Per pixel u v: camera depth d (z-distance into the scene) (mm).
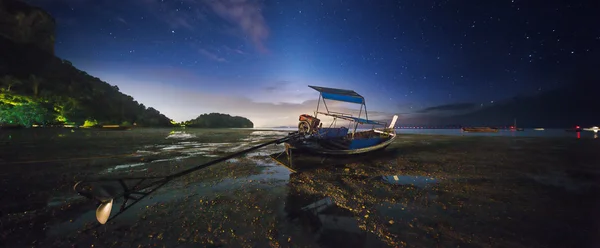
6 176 8305
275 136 34938
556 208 5469
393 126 15820
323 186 7312
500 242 3965
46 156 12695
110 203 4512
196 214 5086
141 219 4824
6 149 15227
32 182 7551
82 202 5766
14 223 4609
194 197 6211
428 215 5082
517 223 4680
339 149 11016
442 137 32188
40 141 20969
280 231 4348
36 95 48469
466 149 17094
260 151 16406
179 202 5820
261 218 4906
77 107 53219
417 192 6715
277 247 3803
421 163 11234
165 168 10039
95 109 59781
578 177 8477
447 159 12461
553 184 7562
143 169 9812
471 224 4637
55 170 9375
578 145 19656
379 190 6918
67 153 13930
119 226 4516
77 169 9648
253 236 4152
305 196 6348
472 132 53531
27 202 5746
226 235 4184
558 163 11273
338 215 5098
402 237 4133
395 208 5504
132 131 44625
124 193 4824
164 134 37812
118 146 18375
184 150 16516
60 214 5059
